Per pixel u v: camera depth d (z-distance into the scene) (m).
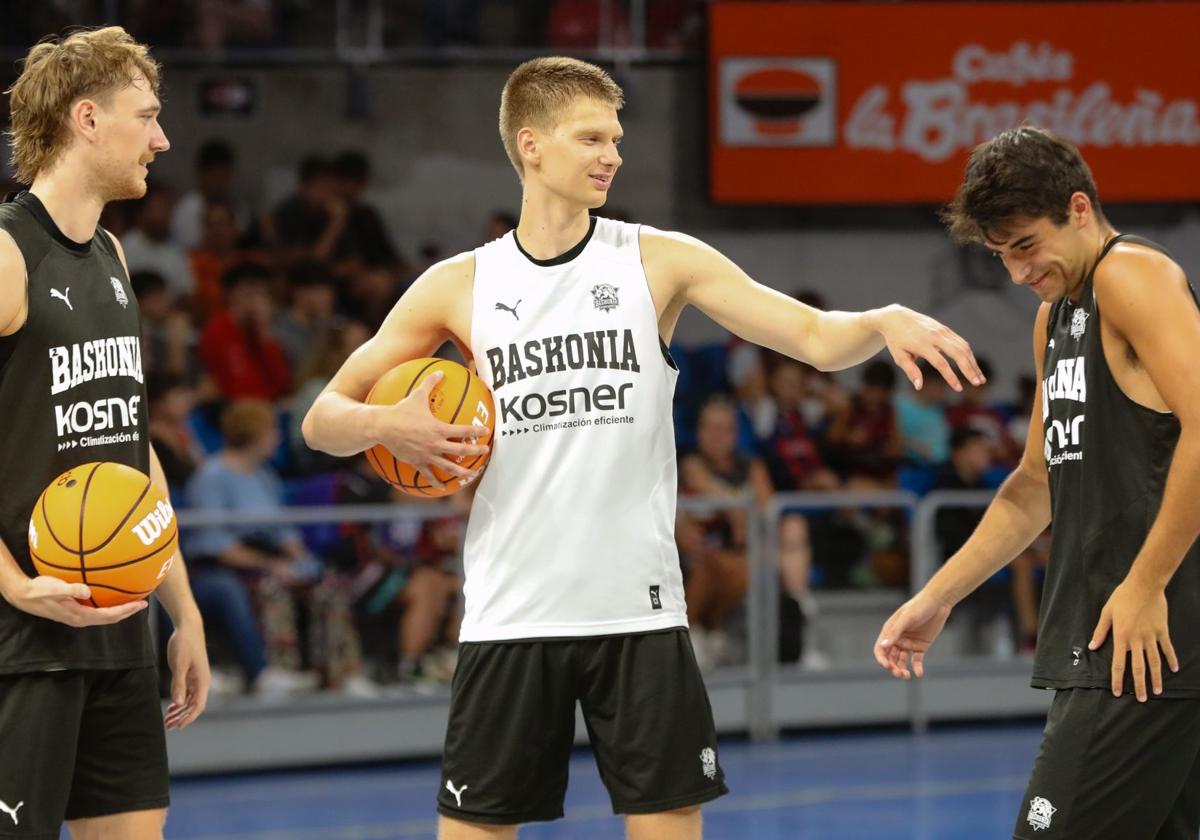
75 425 4.44
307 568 10.46
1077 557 4.41
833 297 15.48
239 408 10.84
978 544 4.87
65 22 13.29
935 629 4.97
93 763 4.61
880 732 11.88
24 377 4.36
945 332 4.25
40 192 4.47
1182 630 4.27
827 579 11.82
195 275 13.16
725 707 11.59
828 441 13.50
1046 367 4.57
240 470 10.76
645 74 15.00
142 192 4.59
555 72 4.60
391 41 14.54
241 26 14.12
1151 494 4.27
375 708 10.70
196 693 5.00
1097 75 14.97
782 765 10.59
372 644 10.69
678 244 4.70
